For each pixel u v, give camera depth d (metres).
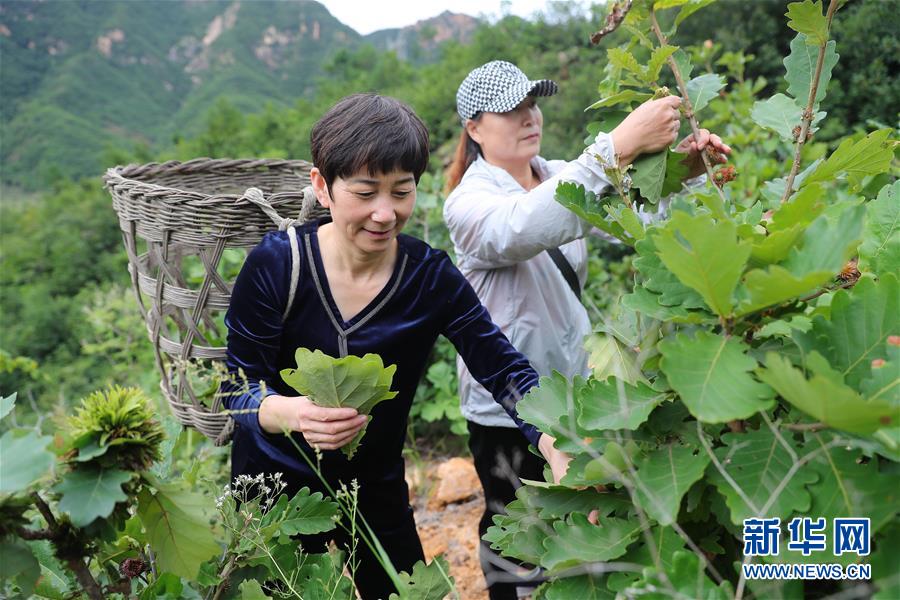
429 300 1.64
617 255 5.30
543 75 11.96
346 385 1.29
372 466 1.74
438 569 1.33
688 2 1.47
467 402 2.21
